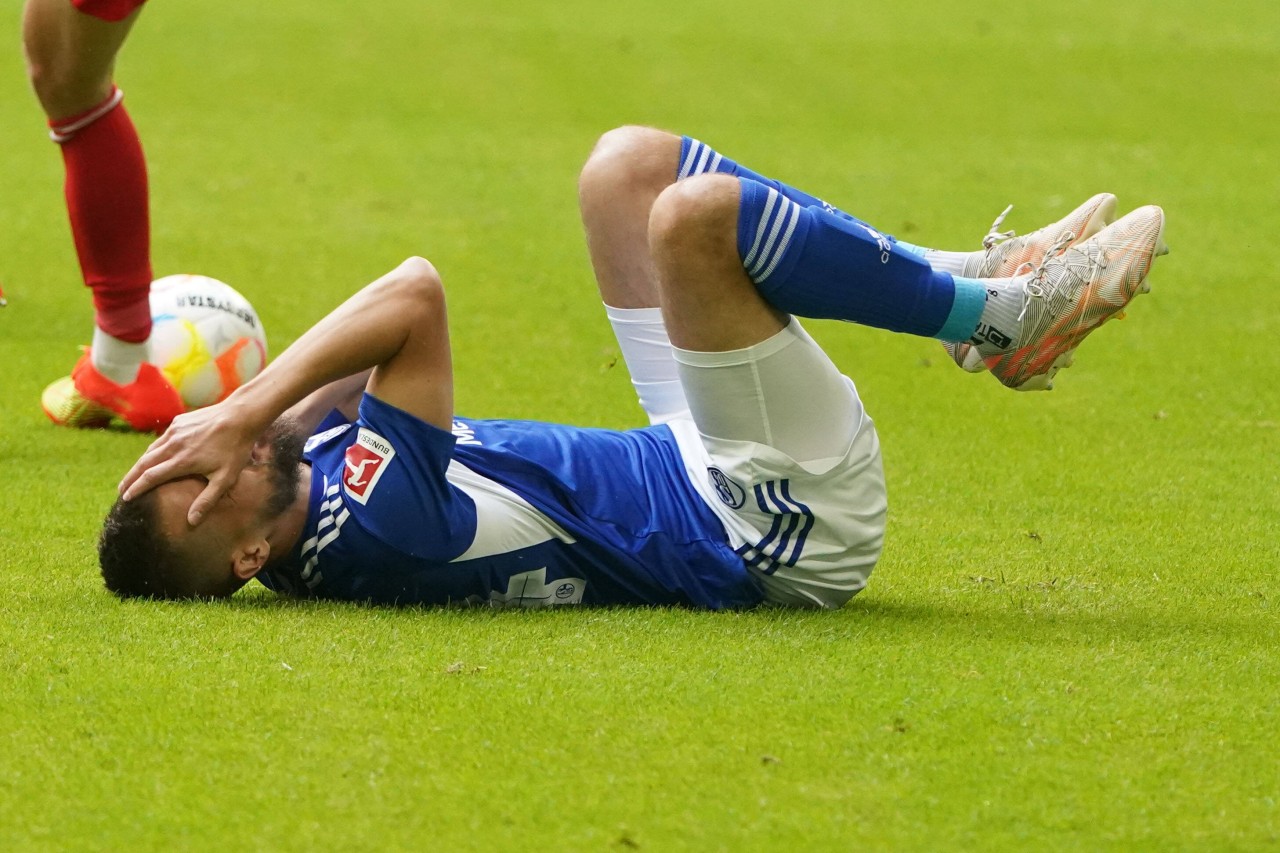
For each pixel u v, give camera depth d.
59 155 37.81
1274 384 21.61
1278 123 46.50
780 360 10.75
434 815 7.95
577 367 21.92
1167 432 19.00
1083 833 7.91
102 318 17.69
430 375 10.74
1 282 26.16
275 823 7.84
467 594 11.29
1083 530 14.54
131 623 10.60
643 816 7.97
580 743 8.80
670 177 12.24
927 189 36.28
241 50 52.62
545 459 11.44
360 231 31.28
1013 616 11.60
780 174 37.59
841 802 8.17
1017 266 11.99
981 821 8.01
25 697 9.28
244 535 10.88
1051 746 8.92
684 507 11.54
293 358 10.69
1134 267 11.33
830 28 60.03
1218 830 7.97
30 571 12.20
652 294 12.19
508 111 45.91
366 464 10.83
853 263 10.62
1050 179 37.78
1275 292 27.48
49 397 18.36
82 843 7.64
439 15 60.44
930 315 11.04
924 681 9.88
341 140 41.25
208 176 36.31
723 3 65.31
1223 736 9.11
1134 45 57.66
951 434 18.81
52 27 16.14
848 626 11.13
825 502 11.19
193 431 10.79
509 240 30.80
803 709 9.35
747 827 7.88
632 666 10.02
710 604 11.54
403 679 9.68
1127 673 10.14
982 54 55.66
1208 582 12.73
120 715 9.05
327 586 11.28
